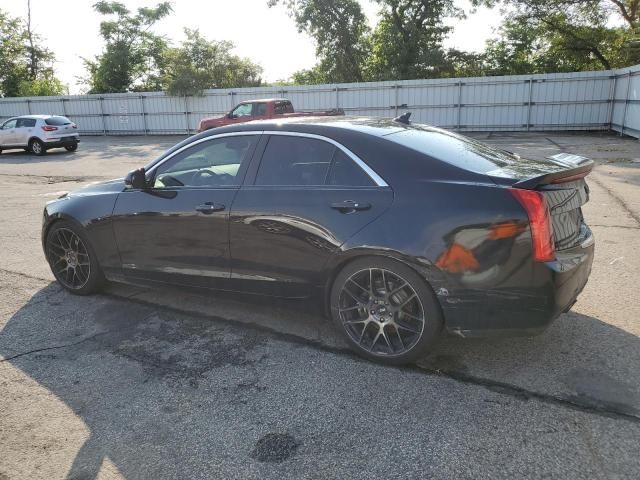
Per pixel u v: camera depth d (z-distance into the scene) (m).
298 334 3.81
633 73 18.42
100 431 2.71
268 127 3.75
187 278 4.03
